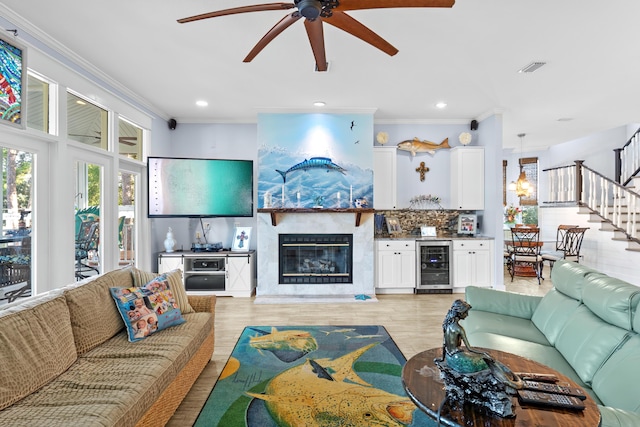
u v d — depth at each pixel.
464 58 3.55
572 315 2.38
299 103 5.06
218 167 5.28
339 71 3.89
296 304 4.93
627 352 1.73
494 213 5.50
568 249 6.88
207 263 5.34
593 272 2.48
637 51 3.38
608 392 1.66
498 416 1.35
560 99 4.84
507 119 5.93
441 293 5.55
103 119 4.07
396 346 3.41
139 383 1.81
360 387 2.63
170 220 5.73
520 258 6.56
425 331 3.85
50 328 1.94
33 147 3.04
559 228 7.28
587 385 1.87
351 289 5.34
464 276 5.55
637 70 3.84
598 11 2.69
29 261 3.04
